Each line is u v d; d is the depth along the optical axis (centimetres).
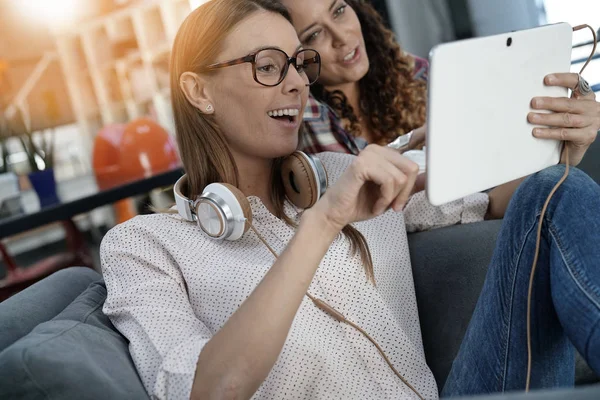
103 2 464
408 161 93
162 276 117
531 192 106
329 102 204
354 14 198
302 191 121
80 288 133
